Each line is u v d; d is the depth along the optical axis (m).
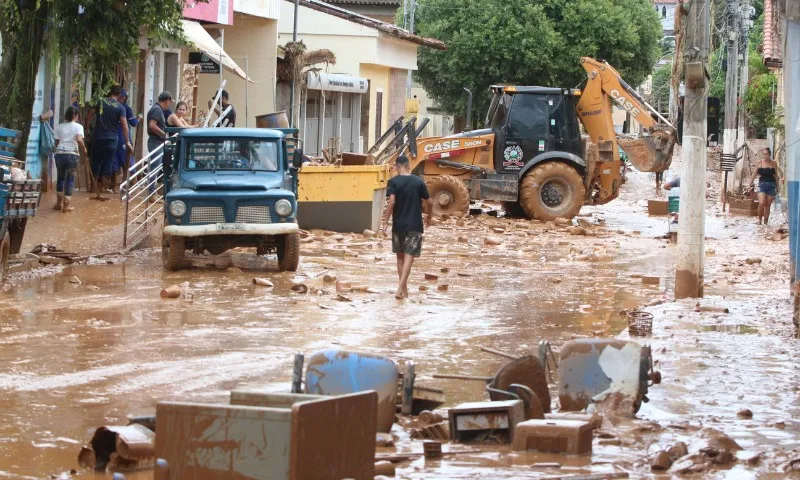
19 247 30.53
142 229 36.44
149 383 17.81
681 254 30.06
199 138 33.12
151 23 36.03
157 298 26.75
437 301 28.38
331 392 14.70
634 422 15.63
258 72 67.69
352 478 11.81
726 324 25.12
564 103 55.81
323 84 74.94
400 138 55.97
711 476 13.14
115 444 13.28
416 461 13.55
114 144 44.62
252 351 20.72
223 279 30.53
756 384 18.56
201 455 11.38
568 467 13.36
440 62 106.94
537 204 54.88
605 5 105.00
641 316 24.05
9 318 23.19
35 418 15.45
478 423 14.58
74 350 20.22
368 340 22.38
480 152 55.62
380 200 45.47
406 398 15.88
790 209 30.28
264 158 33.41
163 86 54.47
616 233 50.44
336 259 36.56
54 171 44.19
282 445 11.14
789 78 30.53
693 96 29.80
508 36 103.00
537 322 25.39
